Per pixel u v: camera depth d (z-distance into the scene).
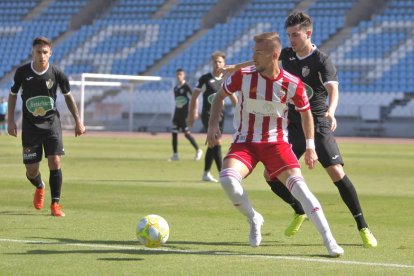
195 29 112.31
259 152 17.27
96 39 114.75
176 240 18.98
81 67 112.38
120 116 103.56
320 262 16.17
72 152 57.66
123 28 114.69
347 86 98.94
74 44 115.25
